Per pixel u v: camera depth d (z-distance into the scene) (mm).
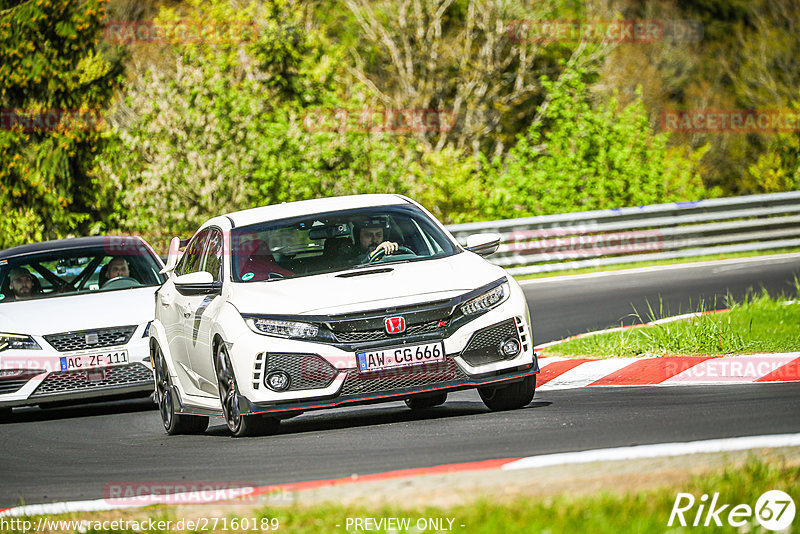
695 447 19688
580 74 104188
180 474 23469
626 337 39156
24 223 101375
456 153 108125
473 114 149625
